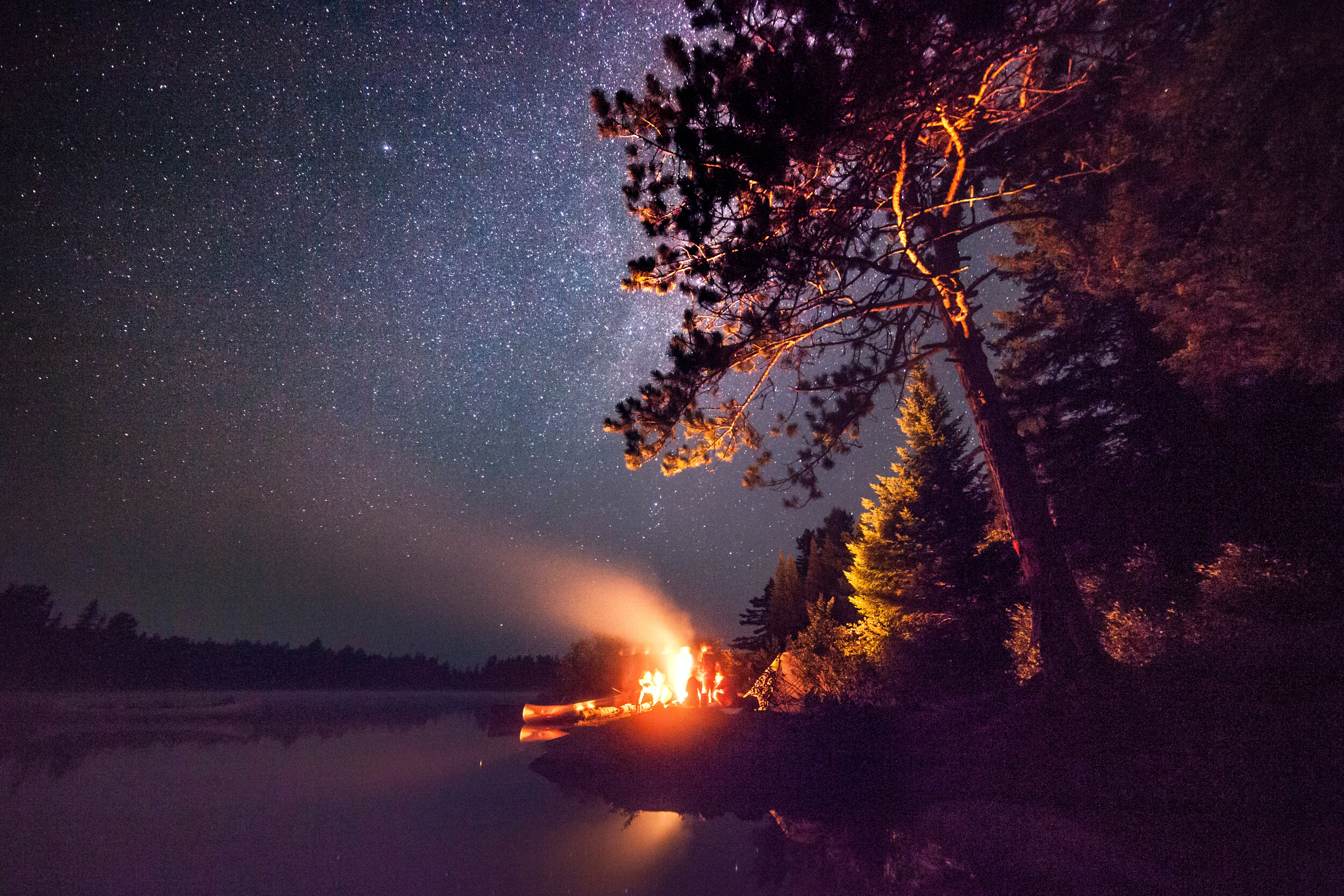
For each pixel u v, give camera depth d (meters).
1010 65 10.08
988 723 9.75
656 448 11.57
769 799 9.04
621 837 6.89
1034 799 7.09
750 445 13.82
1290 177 5.57
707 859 5.88
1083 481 16.09
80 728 22.42
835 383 14.91
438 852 6.18
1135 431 15.32
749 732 11.46
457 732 23.05
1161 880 4.65
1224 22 5.68
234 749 16.78
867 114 9.15
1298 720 6.36
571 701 33.97
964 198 11.98
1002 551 18.45
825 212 10.18
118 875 5.32
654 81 9.54
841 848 6.20
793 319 10.96
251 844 6.49
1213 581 10.08
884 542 20.72
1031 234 14.84
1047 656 10.04
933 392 20.92
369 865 5.67
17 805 8.84
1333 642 7.31
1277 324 6.21
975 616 17.23
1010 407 18.20
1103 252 9.10
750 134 8.65
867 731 10.73
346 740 19.89
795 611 38.00
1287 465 11.01
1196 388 9.53
